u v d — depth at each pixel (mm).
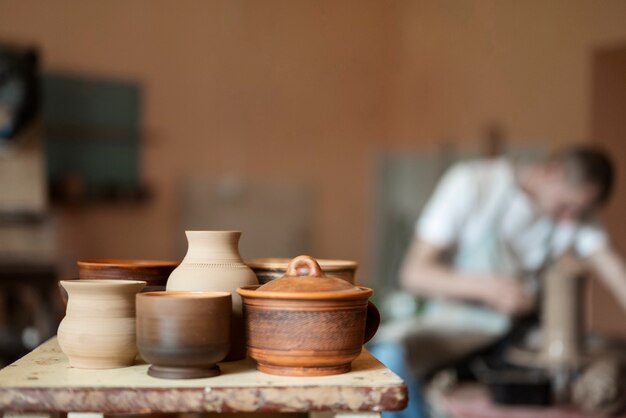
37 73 4094
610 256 2725
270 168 5406
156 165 4973
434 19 5496
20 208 4074
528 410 2094
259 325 943
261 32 5355
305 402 888
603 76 4559
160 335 907
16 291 4133
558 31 4656
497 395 2137
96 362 974
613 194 4633
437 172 5367
